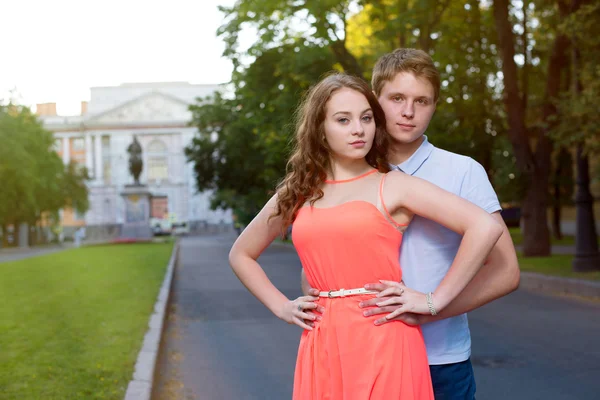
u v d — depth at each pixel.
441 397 2.77
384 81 2.76
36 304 12.05
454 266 2.42
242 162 41.12
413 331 2.54
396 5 17.75
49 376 5.99
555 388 6.10
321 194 2.58
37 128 61.94
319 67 18.55
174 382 6.70
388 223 2.51
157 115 98.25
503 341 8.40
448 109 22.34
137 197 52.84
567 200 34.12
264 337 9.37
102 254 34.22
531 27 22.16
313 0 17.59
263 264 24.55
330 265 2.54
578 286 13.12
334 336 2.54
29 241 66.44
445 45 21.38
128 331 8.67
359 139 2.51
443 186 2.79
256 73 20.41
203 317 11.50
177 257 32.47
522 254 20.83
